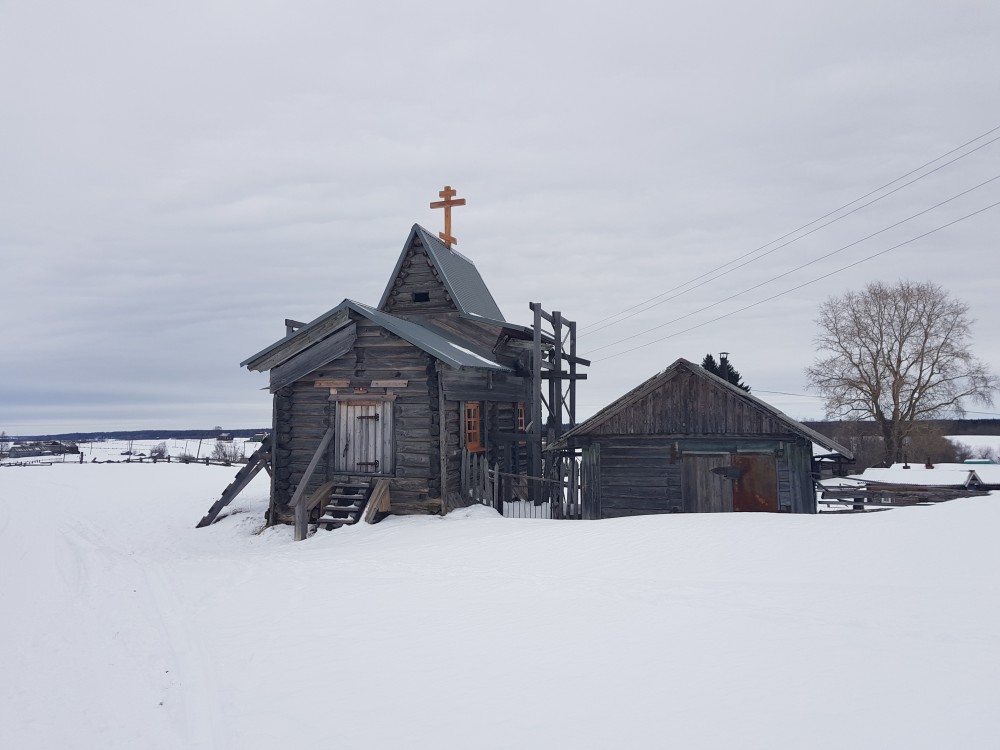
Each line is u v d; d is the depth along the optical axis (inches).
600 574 439.8
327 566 544.7
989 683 233.8
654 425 754.8
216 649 337.7
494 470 843.4
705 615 334.0
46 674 316.5
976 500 550.0
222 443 2901.1
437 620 360.2
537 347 915.4
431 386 768.9
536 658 289.3
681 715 223.8
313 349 807.7
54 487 1423.5
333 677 285.3
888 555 421.4
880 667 253.4
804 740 200.7
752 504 719.1
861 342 1867.6
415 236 1012.5
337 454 801.6
